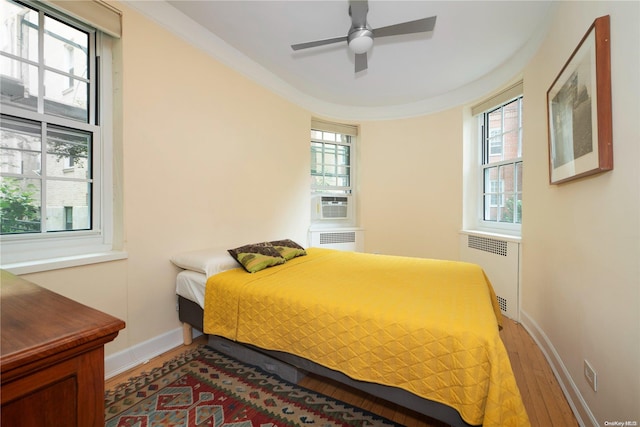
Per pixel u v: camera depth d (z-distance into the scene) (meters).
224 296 1.72
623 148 1.05
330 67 2.79
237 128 2.55
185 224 2.11
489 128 3.18
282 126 3.11
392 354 1.17
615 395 1.08
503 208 2.96
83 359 0.59
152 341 1.90
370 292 1.53
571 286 1.53
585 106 1.29
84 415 0.59
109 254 1.66
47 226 1.54
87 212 1.69
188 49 2.11
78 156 1.66
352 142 4.11
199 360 1.86
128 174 1.75
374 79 3.05
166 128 1.97
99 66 1.71
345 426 1.32
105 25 1.64
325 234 3.69
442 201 3.50
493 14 1.99
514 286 2.52
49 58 1.54
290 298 1.48
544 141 2.02
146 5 1.82
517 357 1.93
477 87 3.09
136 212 1.80
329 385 1.63
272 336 1.51
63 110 1.59
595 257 1.27
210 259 1.93
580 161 1.34
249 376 1.69
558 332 1.71
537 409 1.44
